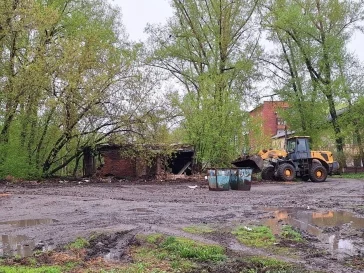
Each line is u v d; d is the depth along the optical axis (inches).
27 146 964.6
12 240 301.1
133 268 223.8
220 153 1013.8
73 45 889.5
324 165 1026.1
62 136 975.0
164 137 1005.8
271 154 1018.7
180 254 255.0
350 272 224.8
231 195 632.4
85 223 366.6
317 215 433.4
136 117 981.2
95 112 948.0
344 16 1358.3
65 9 1053.2
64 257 245.1
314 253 264.5
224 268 227.3
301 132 1381.6
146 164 1066.1
